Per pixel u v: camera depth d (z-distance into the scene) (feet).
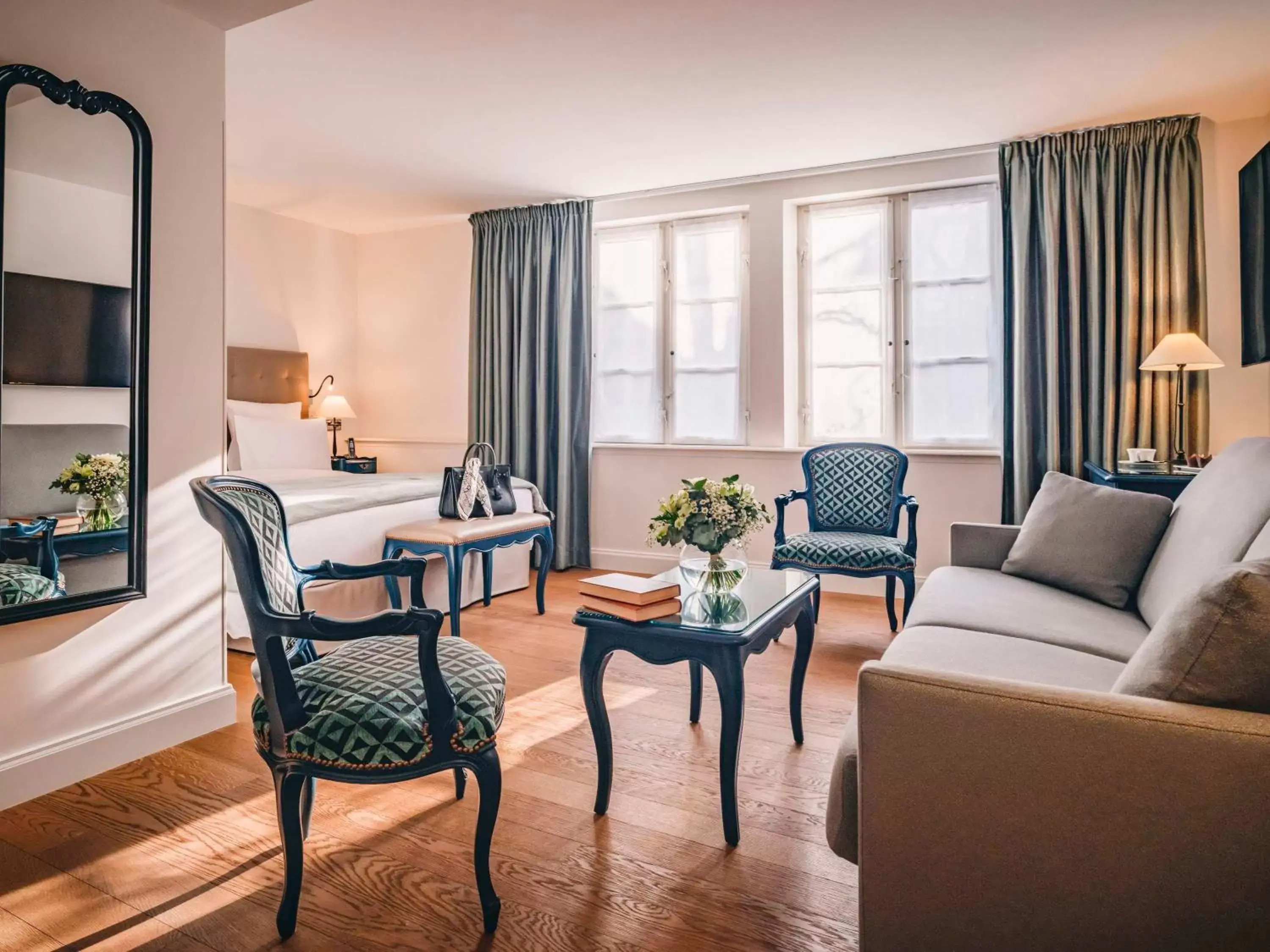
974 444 14.53
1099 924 3.59
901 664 4.58
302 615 4.75
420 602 6.50
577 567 17.51
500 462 17.63
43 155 6.67
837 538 11.87
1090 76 10.76
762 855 5.95
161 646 7.81
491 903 5.05
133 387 7.37
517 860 5.88
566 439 16.98
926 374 14.85
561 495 17.08
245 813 6.59
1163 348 11.30
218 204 8.27
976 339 14.47
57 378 6.79
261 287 17.78
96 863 5.84
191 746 7.91
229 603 10.39
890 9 8.94
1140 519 8.18
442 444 19.12
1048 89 11.18
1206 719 3.43
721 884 5.57
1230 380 12.32
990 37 9.63
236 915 5.23
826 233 15.61
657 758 7.68
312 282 18.90
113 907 5.32
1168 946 3.50
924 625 7.09
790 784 7.11
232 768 7.42
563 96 11.35
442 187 15.92
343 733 4.84
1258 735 3.33
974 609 7.46
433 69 10.47
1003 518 13.61
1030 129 12.75
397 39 9.64
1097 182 12.73
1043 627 6.97
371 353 20.02
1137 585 8.09
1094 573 8.18
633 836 6.22
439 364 19.15
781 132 12.87
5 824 6.38
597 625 6.42
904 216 14.97
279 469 15.98
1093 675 5.66
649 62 10.28
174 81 7.80
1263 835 3.31
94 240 7.04
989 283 14.34
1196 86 11.07
